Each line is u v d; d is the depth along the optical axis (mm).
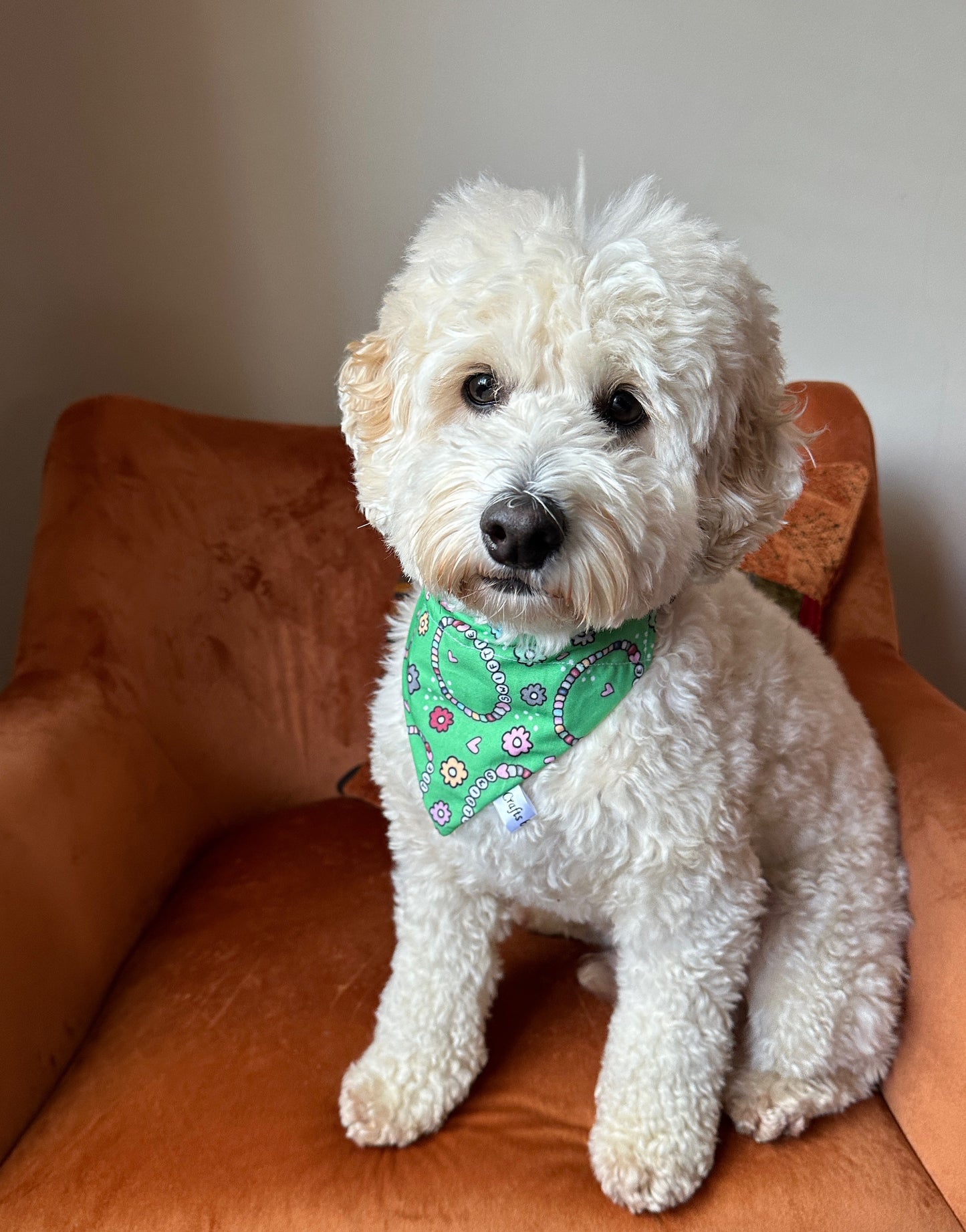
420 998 1093
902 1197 993
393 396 1048
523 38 1774
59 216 1813
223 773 1615
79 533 1475
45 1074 1093
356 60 1771
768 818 1136
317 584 1650
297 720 1663
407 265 1076
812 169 1877
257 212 1857
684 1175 971
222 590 1586
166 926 1374
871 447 1769
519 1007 1247
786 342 2010
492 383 966
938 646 2260
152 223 1845
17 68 1719
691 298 912
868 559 1732
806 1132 1071
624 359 897
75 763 1285
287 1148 1010
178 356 1945
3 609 1970
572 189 1814
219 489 1589
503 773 1004
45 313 1860
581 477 863
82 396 1934
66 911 1178
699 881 1012
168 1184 963
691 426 945
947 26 1780
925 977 1128
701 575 1066
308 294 1926
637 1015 1049
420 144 1836
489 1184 978
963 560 2184
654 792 977
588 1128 1065
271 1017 1193
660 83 1816
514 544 842
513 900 1176
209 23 1724
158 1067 1111
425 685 1068
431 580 925
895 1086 1129
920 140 1852
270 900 1416
